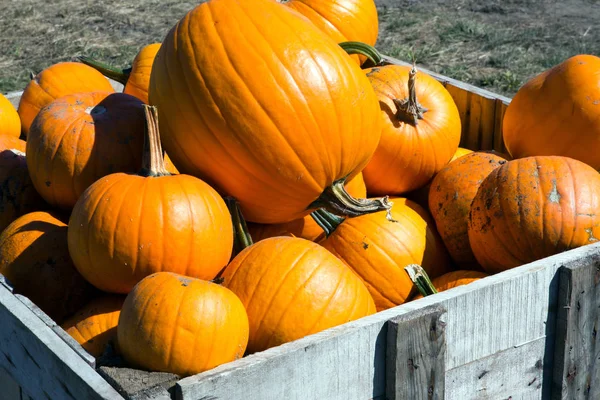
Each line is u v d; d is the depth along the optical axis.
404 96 3.23
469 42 8.23
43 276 2.64
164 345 2.05
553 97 3.16
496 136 3.77
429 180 3.32
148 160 2.52
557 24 8.73
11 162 3.06
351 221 2.87
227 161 2.53
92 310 2.53
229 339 2.11
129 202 2.38
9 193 3.00
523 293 2.36
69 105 2.84
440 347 2.17
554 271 2.41
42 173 2.75
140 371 2.07
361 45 3.55
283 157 2.50
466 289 2.26
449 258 3.04
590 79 3.11
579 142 3.12
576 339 2.46
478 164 3.05
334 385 2.08
